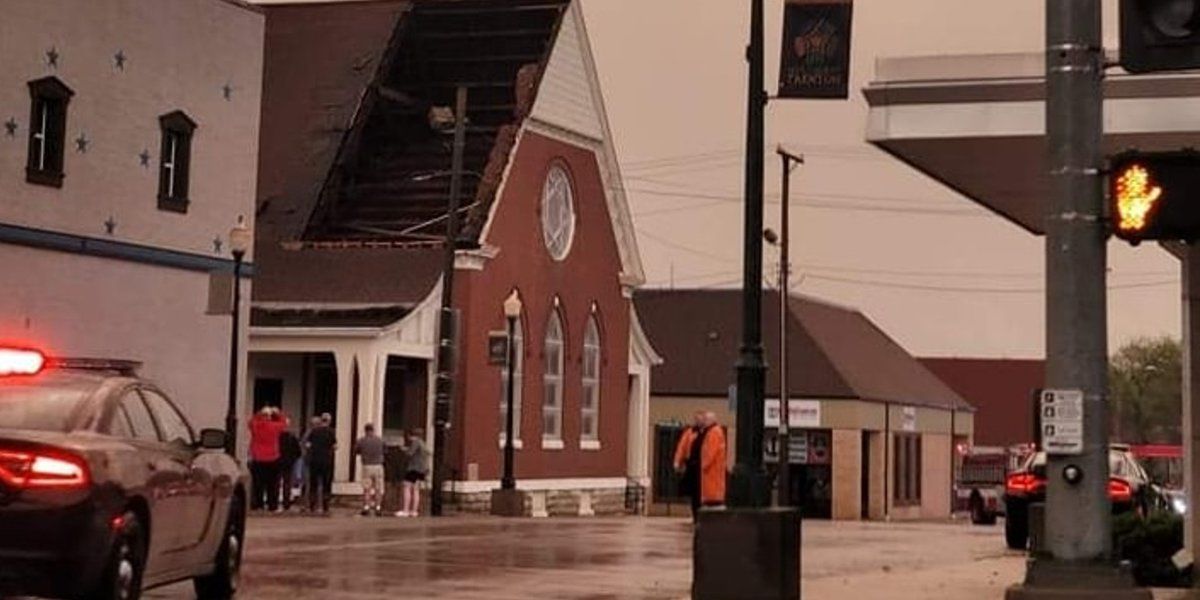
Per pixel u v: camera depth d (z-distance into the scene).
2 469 14.52
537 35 63.00
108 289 41.41
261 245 57.69
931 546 33.84
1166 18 13.09
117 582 15.27
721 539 18.69
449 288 50.34
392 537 31.34
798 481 81.88
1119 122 18.66
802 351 83.50
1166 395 148.12
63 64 39.94
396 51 64.00
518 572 24.03
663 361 82.38
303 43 65.31
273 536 30.73
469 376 55.59
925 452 91.31
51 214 39.59
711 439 30.89
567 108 62.88
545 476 61.38
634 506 69.62
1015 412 116.94
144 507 15.87
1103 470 14.98
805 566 27.03
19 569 14.45
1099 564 14.85
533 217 60.31
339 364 52.53
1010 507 32.53
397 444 51.44
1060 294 15.04
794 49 18.92
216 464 18.66
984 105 19.17
